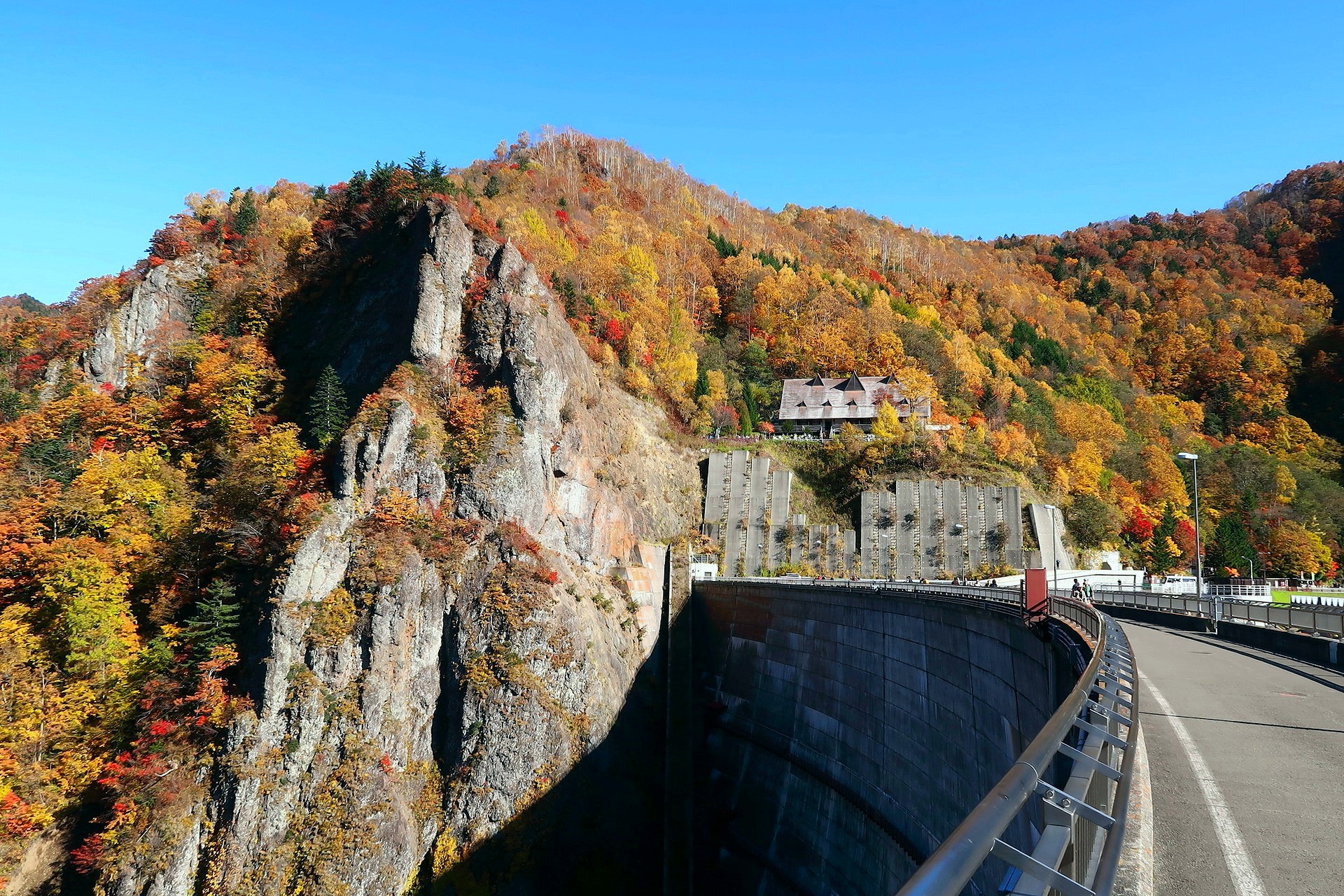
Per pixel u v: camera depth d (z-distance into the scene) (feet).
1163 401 536.83
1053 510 312.50
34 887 166.40
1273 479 424.87
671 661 238.07
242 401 250.57
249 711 172.55
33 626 197.67
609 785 188.65
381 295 255.91
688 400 349.41
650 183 579.07
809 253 605.73
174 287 310.04
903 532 296.51
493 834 173.88
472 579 201.87
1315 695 70.79
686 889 170.50
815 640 171.63
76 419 257.34
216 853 162.09
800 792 162.61
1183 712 63.36
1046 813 22.40
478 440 219.82
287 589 184.85
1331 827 36.81
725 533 298.97
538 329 245.45
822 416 370.12
